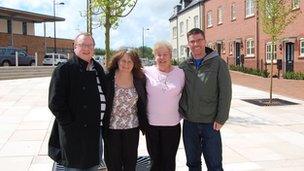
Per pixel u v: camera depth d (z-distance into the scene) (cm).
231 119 1125
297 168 666
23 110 1283
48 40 5241
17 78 2914
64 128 449
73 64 451
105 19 977
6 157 740
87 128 450
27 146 818
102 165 577
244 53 3303
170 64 521
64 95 445
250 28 3173
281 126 1022
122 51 502
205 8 4284
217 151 524
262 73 2750
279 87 1977
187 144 538
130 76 507
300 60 2488
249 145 823
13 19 4944
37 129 985
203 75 511
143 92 511
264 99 1566
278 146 813
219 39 3894
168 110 519
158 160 538
